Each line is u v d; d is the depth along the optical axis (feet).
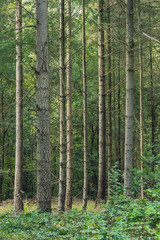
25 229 24.89
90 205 61.57
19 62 43.57
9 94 69.46
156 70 53.36
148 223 19.71
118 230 18.49
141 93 49.57
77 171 92.68
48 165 29.50
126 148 35.06
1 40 29.53
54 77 54.19
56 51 39.42
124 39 37.76
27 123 74.64
